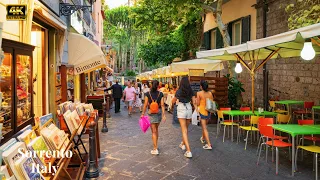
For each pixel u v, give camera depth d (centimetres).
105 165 633
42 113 780
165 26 2147
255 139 883
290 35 538
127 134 978
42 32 776
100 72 2761
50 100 793
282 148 770
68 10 866
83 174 519
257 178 552
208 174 575
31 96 505
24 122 462
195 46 2230
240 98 1334
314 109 1024
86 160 584
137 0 2128
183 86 716
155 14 2033
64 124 579
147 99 727
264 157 690
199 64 1338
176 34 2450
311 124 670
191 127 1105
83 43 969
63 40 820
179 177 559
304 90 1089
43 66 782
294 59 1144
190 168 612
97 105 1410
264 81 1353
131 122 1255
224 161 659
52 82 795
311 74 1050
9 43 398
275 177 556
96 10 2294
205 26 2072
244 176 563
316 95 1025
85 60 959
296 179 545
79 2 1257
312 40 547
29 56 489
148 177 559
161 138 909
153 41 2478
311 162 652
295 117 1139
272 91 1306
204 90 781
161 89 1902
